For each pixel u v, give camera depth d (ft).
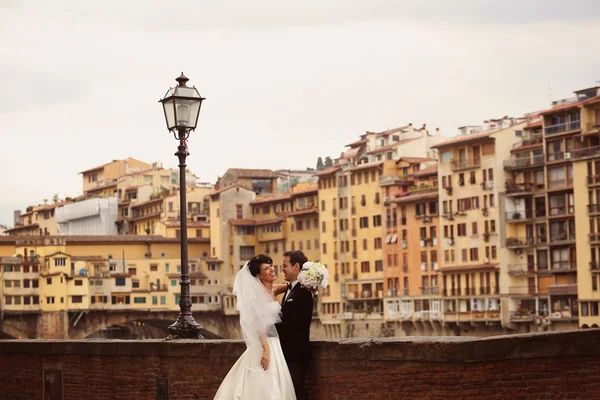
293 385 55.16
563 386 51.26
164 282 636.48
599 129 411.75
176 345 67.36
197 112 79.92
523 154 449.06
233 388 55.21
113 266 634.02
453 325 477.77
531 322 437.99
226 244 625.41
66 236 630.74
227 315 623.36
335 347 55.57
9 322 610.65
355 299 538.06
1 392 82.74
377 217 527.81
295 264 56.08
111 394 72.59
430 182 508.12
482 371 50.88
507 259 450.30
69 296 613.52
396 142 558.15
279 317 54.85
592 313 406.82
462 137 481.05
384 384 53.88
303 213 581.12
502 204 452.76
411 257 505.25
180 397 67.26
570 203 424.87
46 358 78.38
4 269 611.47
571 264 426.10
